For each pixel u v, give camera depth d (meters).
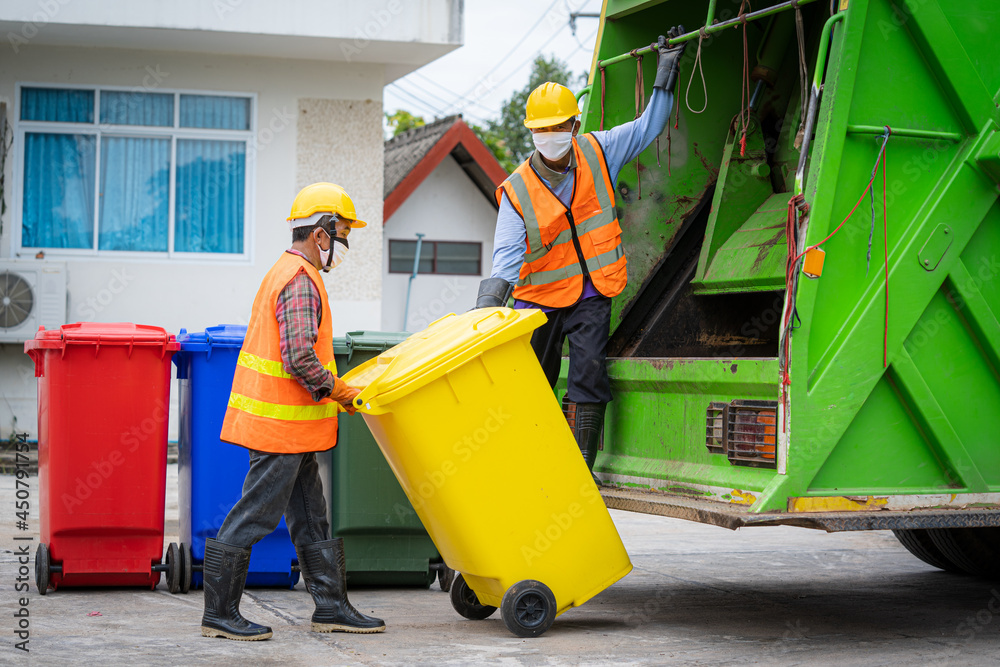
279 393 3.98
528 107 4.49
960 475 4.12
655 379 4.57
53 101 10.77
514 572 4.04
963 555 5.71
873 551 6.79
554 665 3.68
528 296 4.71
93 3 9.93
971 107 4.12
